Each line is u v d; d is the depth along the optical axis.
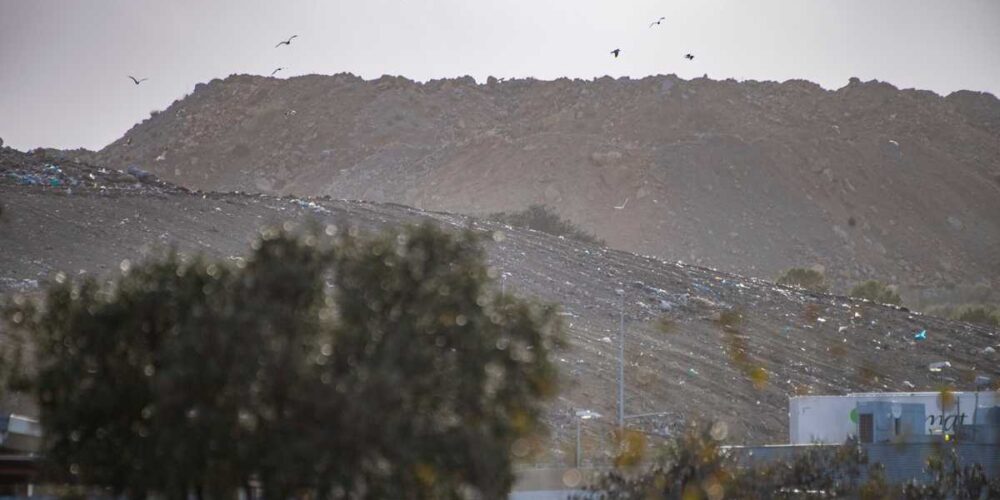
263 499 90.06
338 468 85.69
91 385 92.94
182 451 86.50
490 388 92.38
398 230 97.31
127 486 92.19
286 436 87.12
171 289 93.50
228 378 86.94
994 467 184.88
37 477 97.94
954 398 194.00
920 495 162.25
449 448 87.81
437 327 91.44
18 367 99.12
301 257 93.19
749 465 153.75
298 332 89.62
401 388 86.56
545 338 96.81
